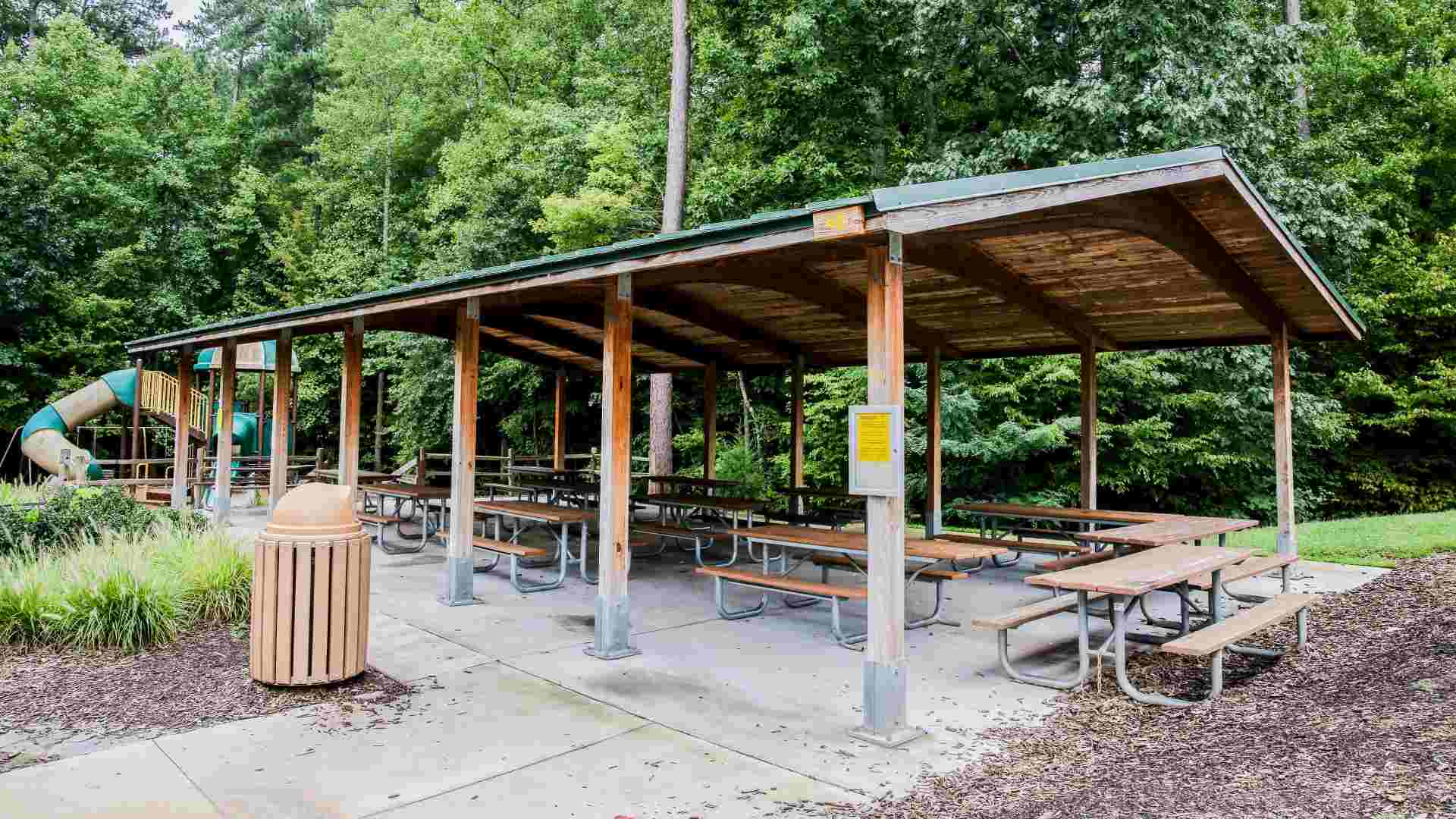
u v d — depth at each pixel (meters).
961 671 4.66
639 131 16.78
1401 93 14.52
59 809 2.90
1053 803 2.85
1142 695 4.08
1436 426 13.80
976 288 6.29
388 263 22.50
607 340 4.98
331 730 3.69
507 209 18.47
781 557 6.80
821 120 14.50
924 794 3.02
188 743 3.54
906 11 12.70
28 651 4.91
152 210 23.53
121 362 21.36
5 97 22.28
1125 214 4.32
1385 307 12.95
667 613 6.11
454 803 2.96
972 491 13.81
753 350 10.67
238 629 5.38
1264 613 4.45
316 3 35.16
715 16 15.97
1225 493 13.34
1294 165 12.55
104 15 34.03
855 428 3.71
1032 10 11.82
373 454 24.80
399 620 5.76
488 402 20.97
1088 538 6.10
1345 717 3.48
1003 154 11.50
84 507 7.66
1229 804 2.69
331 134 25.67
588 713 3.92
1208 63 10.72
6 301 18.72
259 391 16.62
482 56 22.09
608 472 4.91
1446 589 5.75
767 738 3.61
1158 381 12.38
